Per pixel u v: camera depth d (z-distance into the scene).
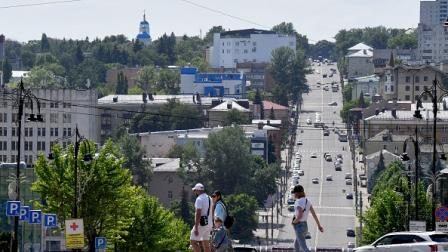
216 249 99.75
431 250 124.62
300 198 105.94
